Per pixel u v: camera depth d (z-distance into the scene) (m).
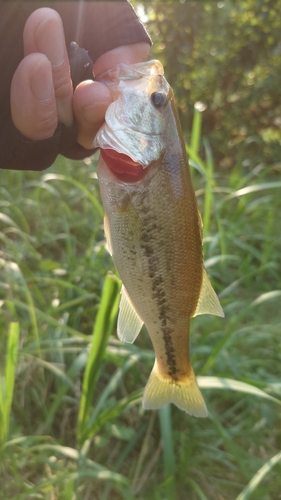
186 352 0.19
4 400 0.23
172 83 0.79
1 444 0.23
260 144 0.78
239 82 0.81
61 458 0.27
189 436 0.27
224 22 0.76
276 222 0.50
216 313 0.19
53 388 0.30
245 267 0.42
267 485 0.25
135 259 0.17
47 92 0.15
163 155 0.17
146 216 0.17
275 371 0.33
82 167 0.56
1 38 0.16
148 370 0.31
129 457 0.27
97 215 0.43
